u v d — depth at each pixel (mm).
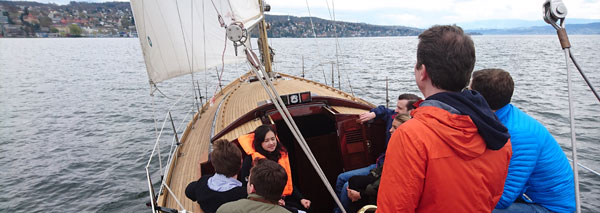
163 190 3406
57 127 13445
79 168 9273
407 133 1164
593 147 8641
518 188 1892
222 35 4871
